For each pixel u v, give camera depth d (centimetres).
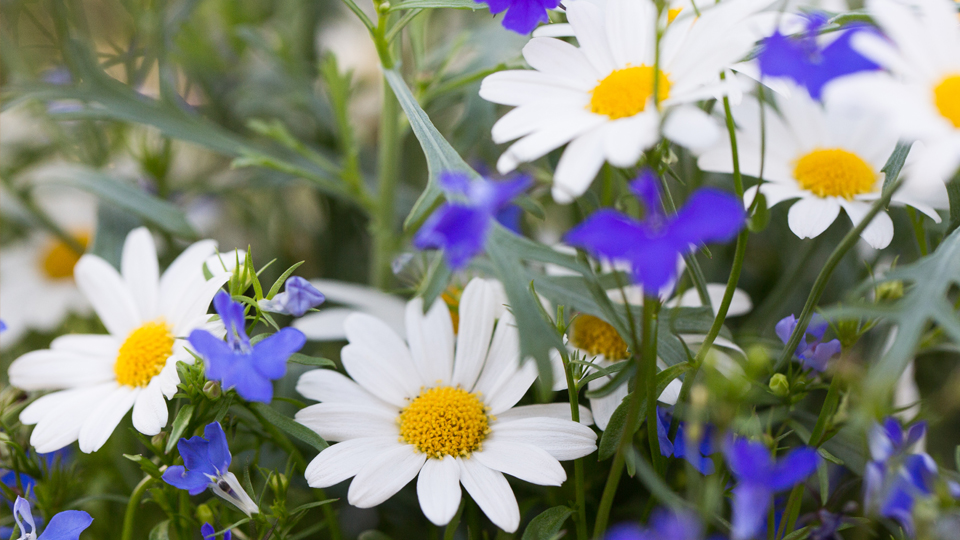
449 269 26
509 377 30
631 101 27
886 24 26
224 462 28
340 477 28
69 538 28
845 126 31
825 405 28
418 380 30
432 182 28
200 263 31
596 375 28
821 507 29
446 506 28
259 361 27
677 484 30
